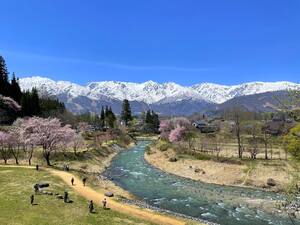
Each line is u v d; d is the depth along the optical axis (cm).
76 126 18462
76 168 10175
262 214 6100
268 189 8088
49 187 6862
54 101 19962
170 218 5662
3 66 16638
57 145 10519
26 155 10500
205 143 13625
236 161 9719
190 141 13988
